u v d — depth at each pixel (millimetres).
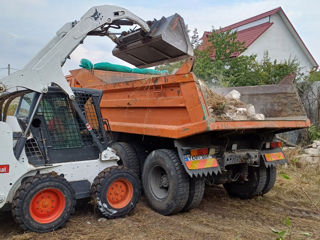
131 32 5305
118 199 4309
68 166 4141
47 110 4137
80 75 6613
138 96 5168
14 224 3986
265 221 4383
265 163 5023
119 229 3875
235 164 5090
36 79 3857
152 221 4211
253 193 5363
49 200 3756
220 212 4727
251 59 12156
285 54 22922
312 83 9750
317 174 6977
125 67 6824
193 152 4281
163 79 4547
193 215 4535
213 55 13320
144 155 5590
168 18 4961
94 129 4539
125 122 5582
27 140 3914
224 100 4906
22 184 3629
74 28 4238
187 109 4195
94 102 4562
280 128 4676
